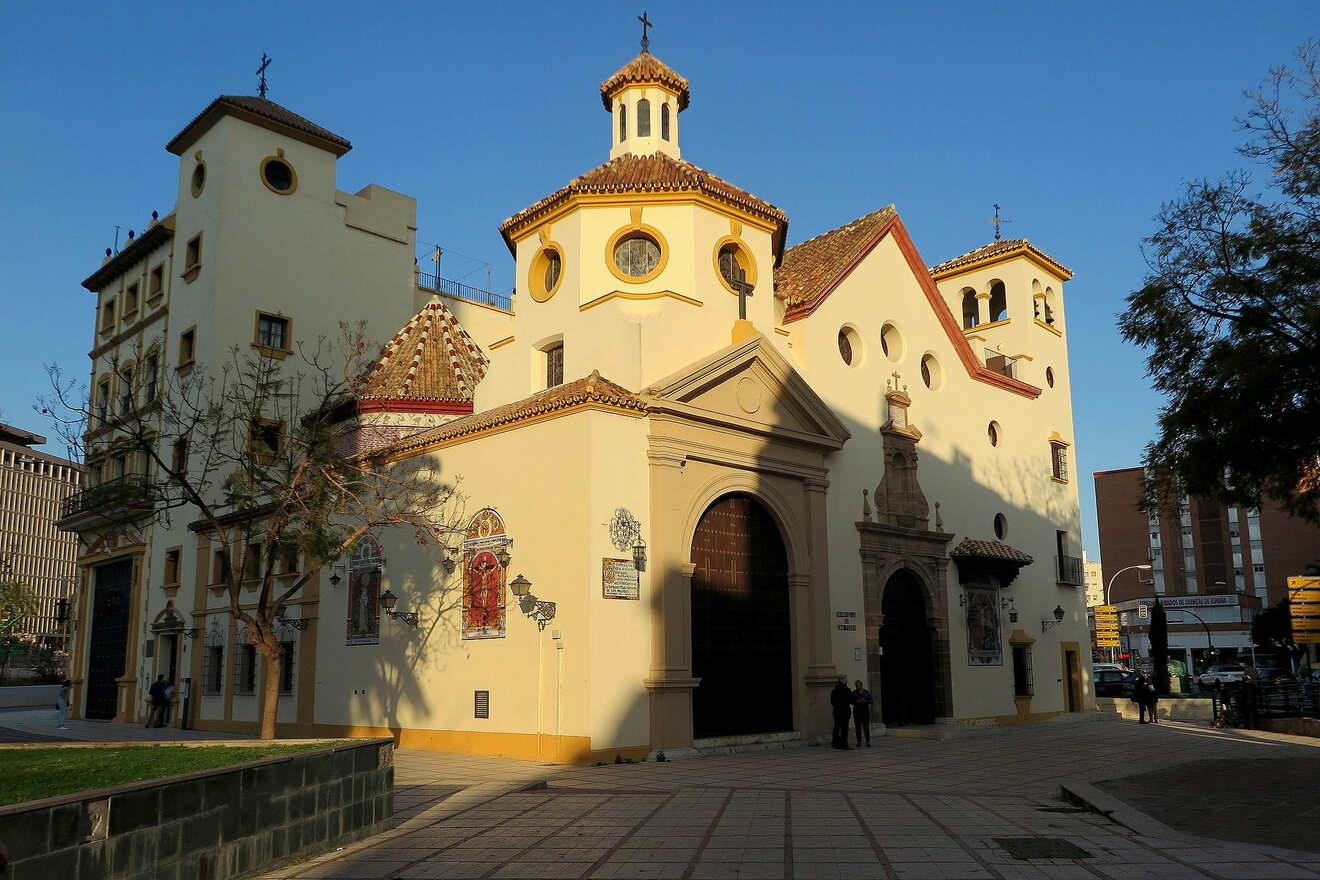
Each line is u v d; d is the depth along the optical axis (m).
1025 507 33.75
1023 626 32.38
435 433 23.44
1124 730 28.78
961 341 31.77
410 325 30.36
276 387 27.31
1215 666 76.12
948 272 38.94
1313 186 16.08
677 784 16.20
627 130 28.42
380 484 23.56
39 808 7.57
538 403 21.06
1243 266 16.78
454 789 15.66
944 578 29.05
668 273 23.36
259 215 35.38
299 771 10.92
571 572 19.48
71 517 37.88
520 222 25.34
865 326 28.19
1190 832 11.81
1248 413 15.94
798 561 23.83
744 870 9.98
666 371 22.30
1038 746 23.20
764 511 23.78
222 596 30.98
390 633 23.69
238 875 9.84
